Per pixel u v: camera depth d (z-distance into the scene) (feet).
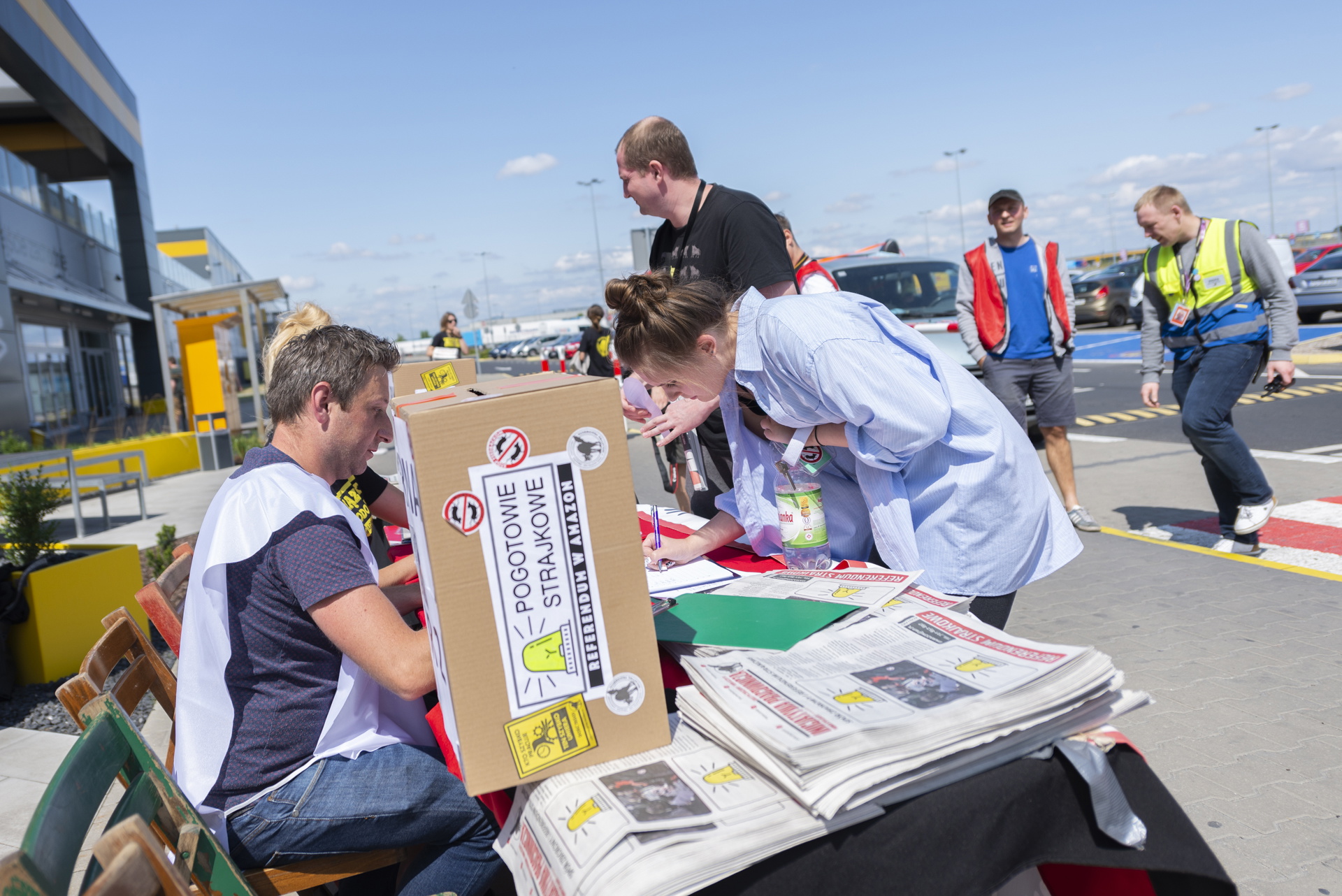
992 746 3.80
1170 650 11.53
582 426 3.95
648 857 3.32
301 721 5.37
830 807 3.38
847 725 3.65
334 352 5.77
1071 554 6.91
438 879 5.56
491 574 3.87
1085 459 25.45
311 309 9.63
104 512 31.27
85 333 85.51
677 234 10.73
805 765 3.46
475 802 5.59
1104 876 4.48
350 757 5.44
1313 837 7.45
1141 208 14.46
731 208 9.94
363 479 9.06
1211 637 11.81
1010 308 17.54
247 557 5.23
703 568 6.86
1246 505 14.99
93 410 85.10
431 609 4.06
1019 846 3.75
